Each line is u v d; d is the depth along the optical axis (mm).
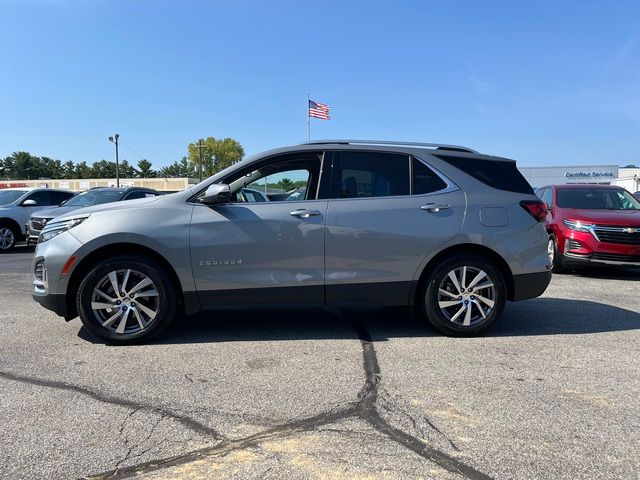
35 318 5742
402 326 5402
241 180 4930
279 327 5348
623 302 6738
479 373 4016
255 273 4746
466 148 5277
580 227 8797
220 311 6035
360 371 4055
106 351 4547
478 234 4891
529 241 5031
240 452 2818
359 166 4992
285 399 3518
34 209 14250
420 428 3100
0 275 9133
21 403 3447
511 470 2645
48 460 2738
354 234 4785
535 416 3264
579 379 3900
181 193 4859
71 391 3650
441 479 2557
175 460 2738
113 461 2727
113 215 4699
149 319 4723
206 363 4234
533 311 6164
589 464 2709
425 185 5008
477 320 4977
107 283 4695
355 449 2848
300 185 4973
